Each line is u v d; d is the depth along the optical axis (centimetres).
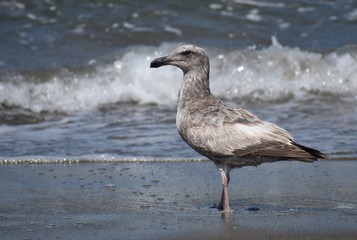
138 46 1953
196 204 1012
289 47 1950
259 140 949
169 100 1770
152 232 869
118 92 1762
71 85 1764
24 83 1748
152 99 1764
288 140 951
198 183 1141
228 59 1875
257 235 858
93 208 987
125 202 1020
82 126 1534
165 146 1376
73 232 869
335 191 1083
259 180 1159
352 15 2233
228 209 971
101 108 1703
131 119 1597
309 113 1627
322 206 996
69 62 1884
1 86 1722
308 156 924
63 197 1048
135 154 1318
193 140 985
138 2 2233
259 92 1795
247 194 1070
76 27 2100
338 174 1194
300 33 2127
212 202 1025
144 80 1791
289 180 1157
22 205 1002
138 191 1084
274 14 2223
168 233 865
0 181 1144
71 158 1287
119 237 848
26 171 1215
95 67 1831
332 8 2270
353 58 1903
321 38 2092
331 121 1550
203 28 2127
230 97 1784
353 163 1270
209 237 850
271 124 975
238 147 955
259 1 2280
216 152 968
